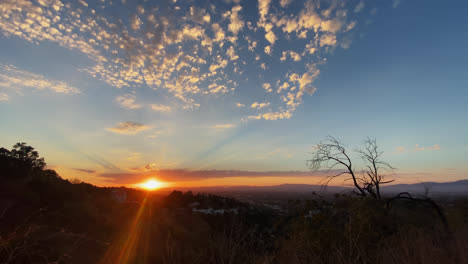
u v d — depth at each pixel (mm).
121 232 10227
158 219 12227
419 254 4348
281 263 4039
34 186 24672
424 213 8141
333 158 11570
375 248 5340
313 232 5355
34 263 3225
